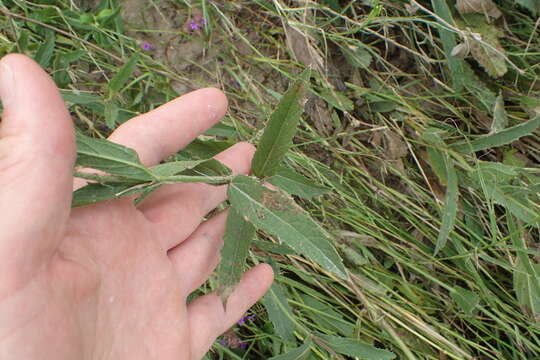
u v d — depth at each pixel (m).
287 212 0.24
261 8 0.46
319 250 0.24
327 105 0.45
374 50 0.46
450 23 0.42
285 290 0.40
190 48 0.45
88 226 0.26
